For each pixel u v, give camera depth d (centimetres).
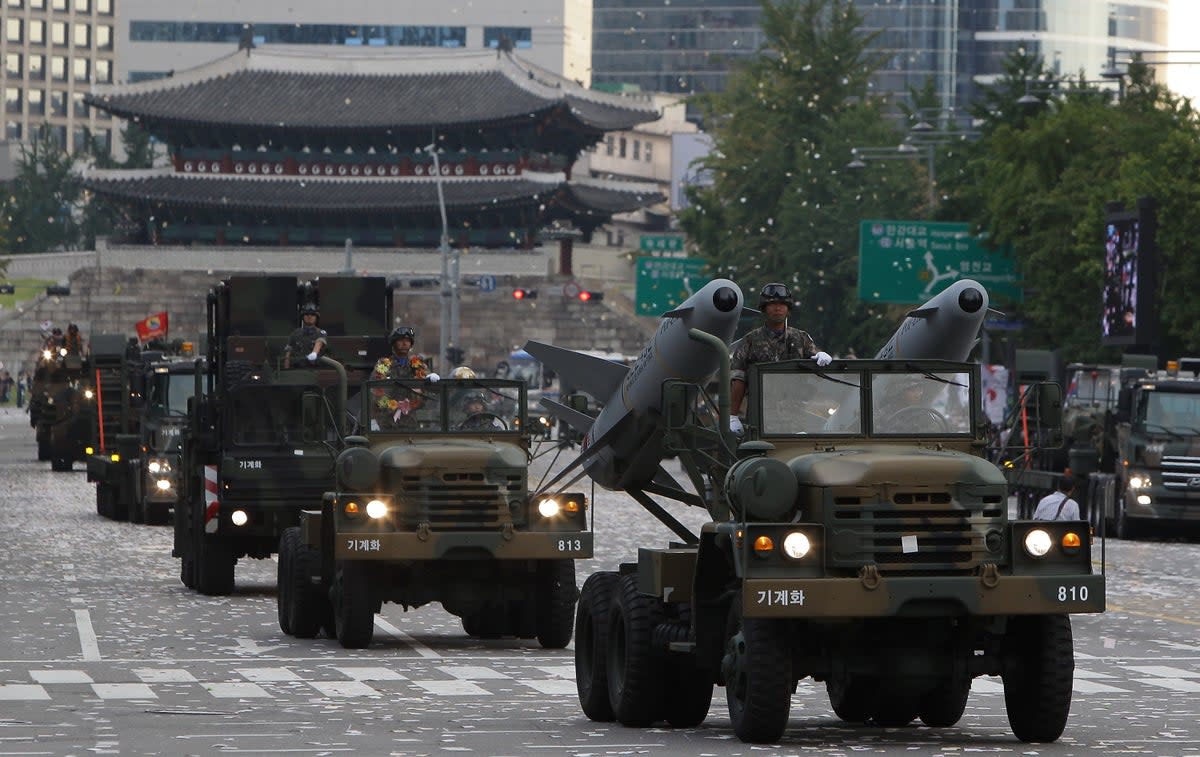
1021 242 16225
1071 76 18138
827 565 3500
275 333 7194
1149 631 6097
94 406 12025
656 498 14362
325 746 3612
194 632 5900
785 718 3512
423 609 6844
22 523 11131
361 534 5341
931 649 3597
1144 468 10775
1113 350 15700
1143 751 3569
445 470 5431
